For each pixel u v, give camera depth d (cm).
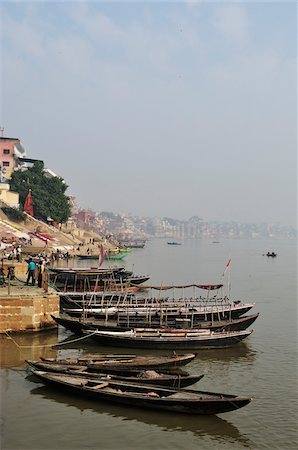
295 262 11200
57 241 8531
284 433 1634
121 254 10256
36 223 8744
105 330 2648
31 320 2641
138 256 12194
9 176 9694
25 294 2711
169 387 1780
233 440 1572
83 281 4381
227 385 2092
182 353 2512
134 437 1566
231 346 2664
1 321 2622
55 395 1855
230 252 16538
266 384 2111
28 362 2014
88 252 8912
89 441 1538
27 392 1880
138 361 2105
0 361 2252
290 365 2391
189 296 4872
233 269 8688
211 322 2884
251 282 6400
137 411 1736
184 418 1705
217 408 1656
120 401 1762
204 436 1593
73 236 10394
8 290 2720
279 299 4766
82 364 2044
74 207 15538
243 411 1802
